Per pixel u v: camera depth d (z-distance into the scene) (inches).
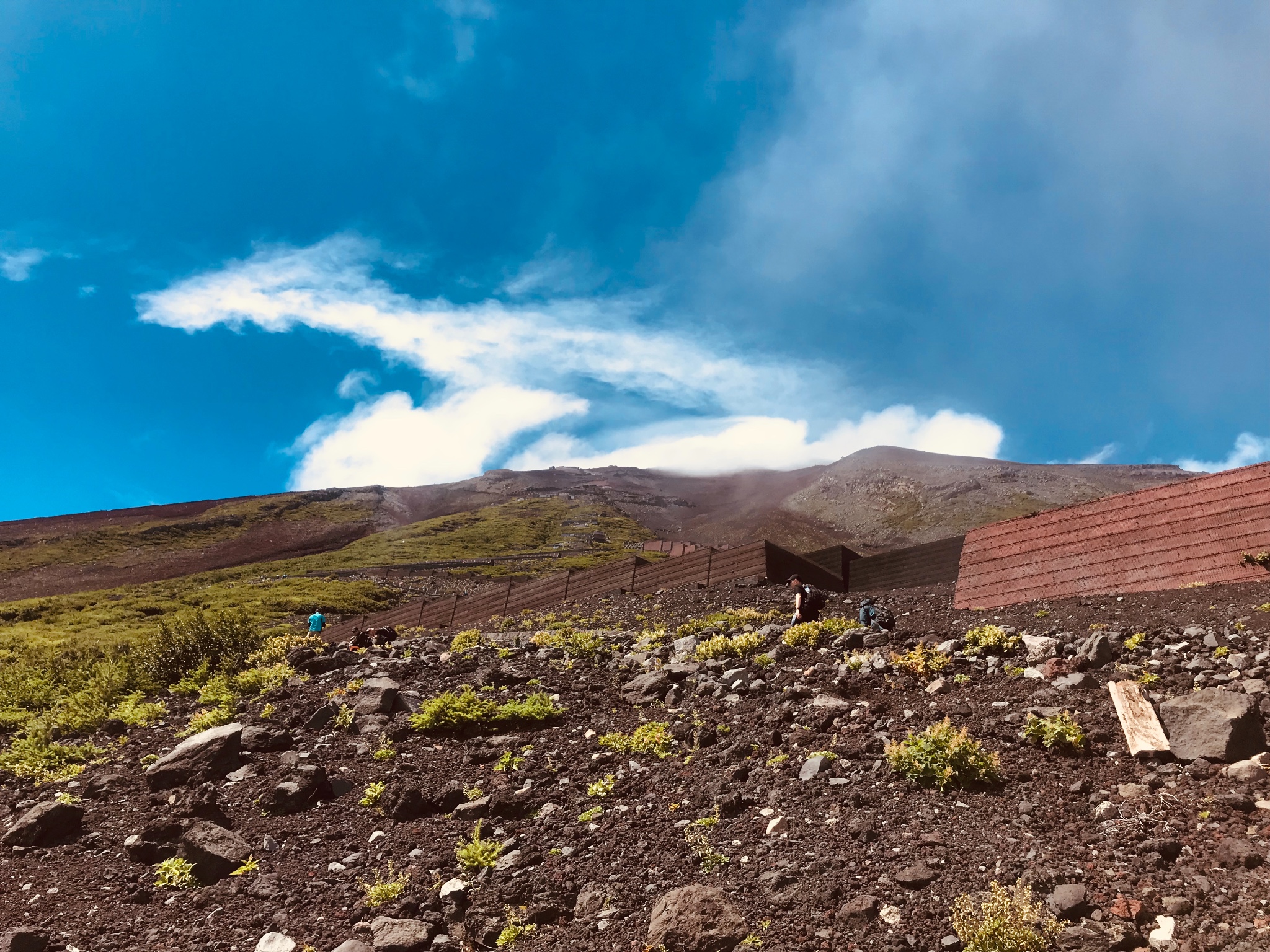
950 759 230.4
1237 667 290.2
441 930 205.2
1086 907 166.6
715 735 312.8
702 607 764.0
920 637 418.3
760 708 336.5
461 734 365.1
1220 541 493.4
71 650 793.6
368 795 297.0
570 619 863.7
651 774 289.4
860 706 311.4
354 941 197.6
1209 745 217.2
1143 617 418.9
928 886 183.9
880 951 166.1
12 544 7185.0
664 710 368.5
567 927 199.8
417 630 1056.8
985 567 634.8
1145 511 543.8
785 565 856.9
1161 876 173.6
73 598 3083.2
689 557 924.6
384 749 345.4
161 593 3243.1
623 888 211.5
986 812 212.2
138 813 304.8
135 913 227.0
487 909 207.5
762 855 214.2
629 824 250.2
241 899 230.8
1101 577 552.1
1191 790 205.0
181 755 342.6
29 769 378.9
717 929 180.1
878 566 882.8
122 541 7504.9
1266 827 182.5
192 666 610.9
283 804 295.9
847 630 449.4
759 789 257.1
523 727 367.2
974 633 371.6
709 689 373.4
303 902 226.2
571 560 4552.2
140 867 256.4
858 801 231.1
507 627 904.9
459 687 431.8
